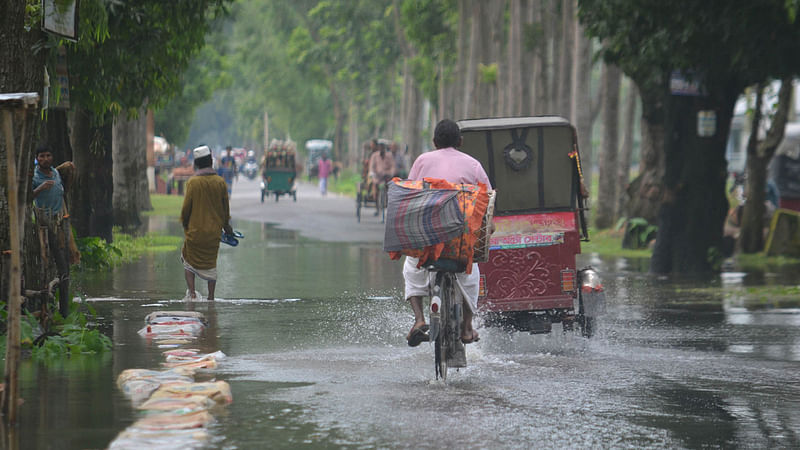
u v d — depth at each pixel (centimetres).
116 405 1582
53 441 1354
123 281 3712
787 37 3950
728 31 3844
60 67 2938
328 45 17900
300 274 4097
